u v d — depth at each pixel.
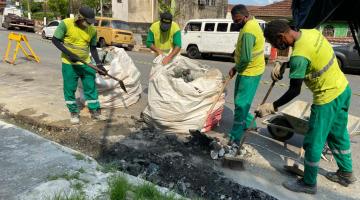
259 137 5.25
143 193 3.24
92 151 4.64
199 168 4.00
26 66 10.69
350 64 13.28
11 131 4.69
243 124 4.60
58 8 29.73
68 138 4.92
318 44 3.32
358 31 5.14
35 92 7.16
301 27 4.87
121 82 5.39
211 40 16.58
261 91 8.81
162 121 5.02
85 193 3.23
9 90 7.27
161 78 5.03
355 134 4.50
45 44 18.50
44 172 3.61
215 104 5.03
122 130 5.05
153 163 4.15
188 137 4.88
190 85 4.95
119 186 3.21
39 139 4.46
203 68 5.80
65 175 3.55
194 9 28.11
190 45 17.33
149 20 28.97
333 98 3.40
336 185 3.90
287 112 5.13
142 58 15.17
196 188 3.77
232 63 15.77
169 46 6.35
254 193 3.57
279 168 4.21
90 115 5.63
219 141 4.61
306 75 3.43
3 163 3.79
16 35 11.30
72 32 4.99
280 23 3.35
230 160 4.05
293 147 4.93
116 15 29.23
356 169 4.35
